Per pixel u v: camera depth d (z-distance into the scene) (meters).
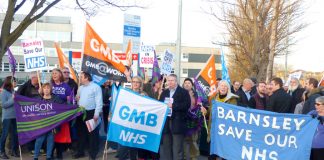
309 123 6.87
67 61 11.74
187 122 9.06
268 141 7.23
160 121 8.28
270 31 18.48
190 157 9.32
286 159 7.05
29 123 8.93
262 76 18.91
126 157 9.19
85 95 9.35
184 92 8.34
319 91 8.28
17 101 8.85
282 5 18.70
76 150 9.88
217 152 7.73
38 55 9.91
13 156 9.64
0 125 10.27
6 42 10.50
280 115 7.11
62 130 9.30
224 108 7.65
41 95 9.46
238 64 25.86
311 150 6.86
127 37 13.02
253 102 9.37
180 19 16.55
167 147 8.53
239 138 7.49
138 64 14.77
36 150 8.97
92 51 9.50
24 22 10.76
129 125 8.28
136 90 8.97
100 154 10.20
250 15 18.94
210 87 10.55
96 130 9.37
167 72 11.45
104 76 9.62
